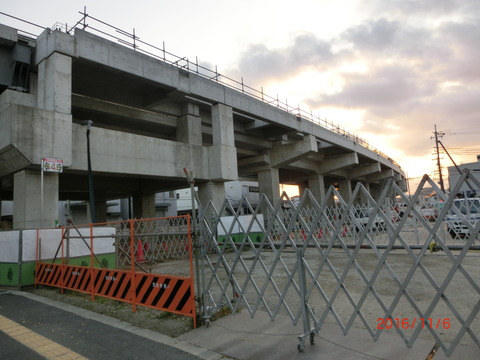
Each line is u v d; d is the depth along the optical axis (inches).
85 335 211.8
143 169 779.4
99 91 821.2
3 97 638.5
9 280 382.0
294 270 184.4
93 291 298.0
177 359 169.2
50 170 573.0
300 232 588.7
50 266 359.9
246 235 211.6
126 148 751.1
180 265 445.4
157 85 791.1
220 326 213.0
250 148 1273.4
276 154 1300.4
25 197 582.6
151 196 1213.7
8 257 387.2
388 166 2110.0
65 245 400.2
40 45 657.0
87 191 1112.8
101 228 423.2
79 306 285.3
